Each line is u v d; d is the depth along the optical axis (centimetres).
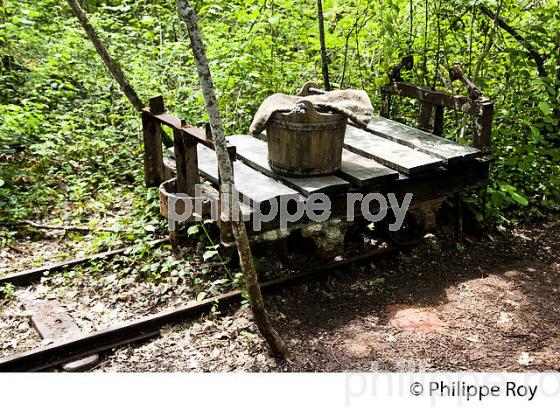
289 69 736
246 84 694
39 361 404
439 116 604
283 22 772
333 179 490
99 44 616
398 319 466
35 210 632
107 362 413
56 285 502
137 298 486
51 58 812
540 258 571
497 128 623
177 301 482
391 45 689
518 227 625
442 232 598
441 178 538
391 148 558
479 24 666
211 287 489
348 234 557
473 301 492
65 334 433
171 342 432
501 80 686
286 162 491
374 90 739
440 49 686
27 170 694
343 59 764
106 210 639
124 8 875
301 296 495
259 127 479
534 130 578
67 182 690
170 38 950
